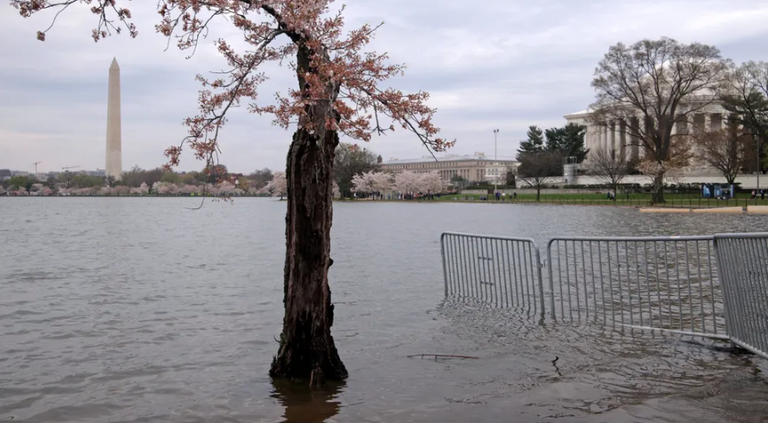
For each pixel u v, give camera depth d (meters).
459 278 14.16
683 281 15.05
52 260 22.69
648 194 101.00
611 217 51.94
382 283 16.06
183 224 52.19
